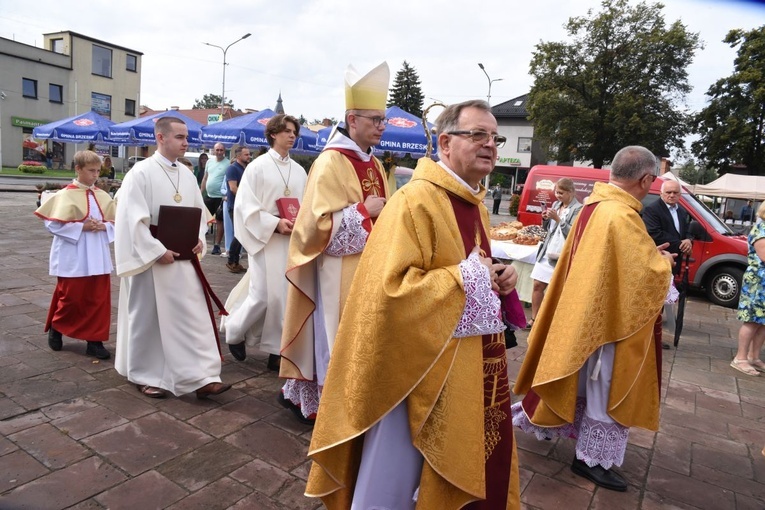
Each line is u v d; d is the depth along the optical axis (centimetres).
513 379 448
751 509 277
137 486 256
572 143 2952
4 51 3303
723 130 2775
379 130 312
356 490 186
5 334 454
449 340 168
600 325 268
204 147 1727
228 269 793
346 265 297
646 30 2809
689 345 596
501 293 188
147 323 347
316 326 311
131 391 360
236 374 406
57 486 251
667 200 545
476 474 173
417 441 173
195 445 297
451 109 183
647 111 2808
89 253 402
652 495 284
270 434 315
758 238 479
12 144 3434
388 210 178
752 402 431
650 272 263
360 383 171
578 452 290
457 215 183
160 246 332
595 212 279
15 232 1020
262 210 392
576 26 2861
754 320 498
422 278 167
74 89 3688
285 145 414
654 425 290
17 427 303
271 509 246
